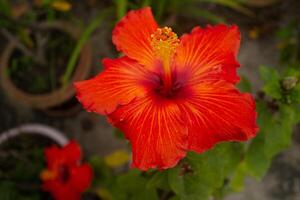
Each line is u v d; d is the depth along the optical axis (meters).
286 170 0.55
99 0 0.62
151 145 0.24
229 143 0.29
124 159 0.50
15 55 0.54
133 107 0.26
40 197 0.50
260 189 0.55
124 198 0.39
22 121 0.59
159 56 0.27
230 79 0.26
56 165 0.43
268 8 0.61
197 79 0.27
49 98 0.51
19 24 0.50
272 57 0.59
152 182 0.31
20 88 0.53
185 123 0.25
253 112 0.24
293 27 0.54
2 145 0.51
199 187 0.29
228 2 0.51
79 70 0.52
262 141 0.32
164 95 0.27
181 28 0.56
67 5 0.53
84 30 0.54
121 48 0.27
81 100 0.25
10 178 0.48
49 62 0.53
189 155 0.28
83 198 0.51
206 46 0.27
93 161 0.46
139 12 0.28
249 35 0.60
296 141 0.56
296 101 0.30
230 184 0.38
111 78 0.26
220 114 0.25
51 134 0.52
